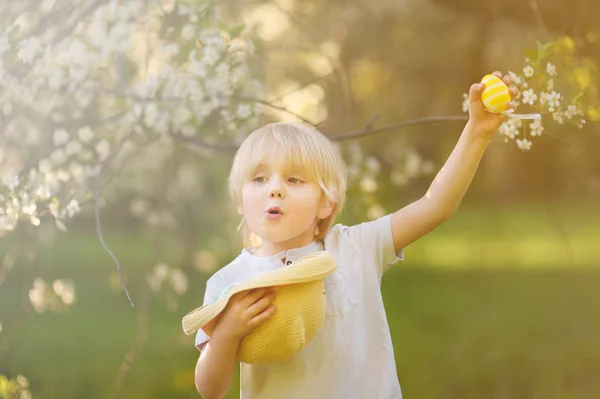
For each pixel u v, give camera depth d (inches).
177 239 293.7
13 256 179.3
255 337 101.6
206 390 104.2
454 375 263.9
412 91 407.8
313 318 102.0
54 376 273.4
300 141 109.5
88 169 173.6
